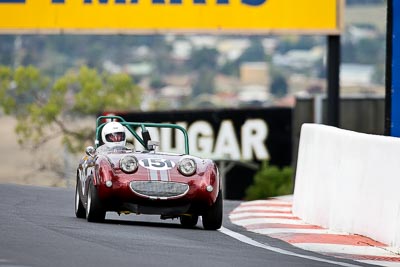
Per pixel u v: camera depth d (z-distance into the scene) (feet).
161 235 107.34
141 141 128.57
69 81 494.59
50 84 503.20
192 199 114.93
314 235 119.75
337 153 125.80
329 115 198.29
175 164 116.88
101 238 100.17
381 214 112.16
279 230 125.08
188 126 340.39
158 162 116.78
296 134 283.38
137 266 82.58
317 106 278.46
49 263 81.66
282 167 355.15
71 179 452.35
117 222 121.60
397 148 109.40
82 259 84.74
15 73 499.10
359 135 119.75
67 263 82.07
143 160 116.78
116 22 195.00
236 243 105.91
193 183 115.14
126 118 326.03
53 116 479.41
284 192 333.42
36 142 478.18
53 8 195.72
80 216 126.72
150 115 330.75
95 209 116.26
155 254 90.63
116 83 500.33
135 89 505.66
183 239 105.29
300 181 142.92
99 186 114.83
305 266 89.40
